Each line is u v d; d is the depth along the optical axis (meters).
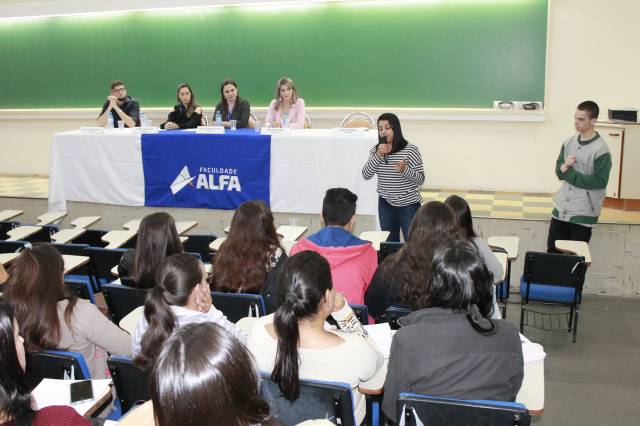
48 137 8.49
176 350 0.85
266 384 1.81
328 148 5.21
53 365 2.06
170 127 6.09
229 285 2.88
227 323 2.14
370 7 6.96
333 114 7.32
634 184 5.48
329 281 1.80
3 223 5.01
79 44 8.09
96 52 8.04
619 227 4.96
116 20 7.86
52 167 5.86
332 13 7.09
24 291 2.21
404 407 1.70
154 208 5.82
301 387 1.76
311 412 1.80
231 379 0.85
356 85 7.20
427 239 2.50
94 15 7.93
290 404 1.80
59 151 5.85
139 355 1.96
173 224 2.86
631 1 6.22
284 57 7.36
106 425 1.55
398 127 4.49
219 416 0.84
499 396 1.76
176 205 5.69
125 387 2.08
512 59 6.65
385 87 7.12
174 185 5.64
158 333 1.95
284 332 1.73
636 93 6.38
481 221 5.45
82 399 1.86
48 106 8.42
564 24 6.45
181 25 7.63
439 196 6.73
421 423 1.71
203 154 5.49
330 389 1.73
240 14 7.40
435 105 7.01
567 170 4.30
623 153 5.47
